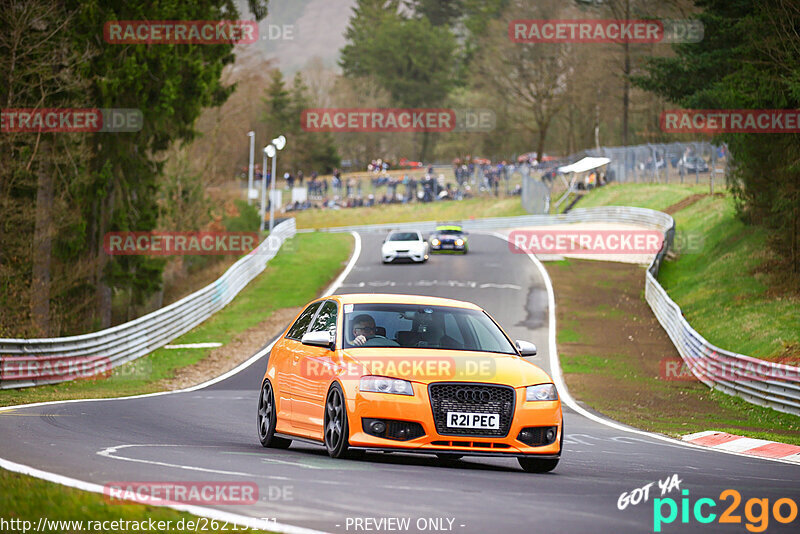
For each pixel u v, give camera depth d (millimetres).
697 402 55844
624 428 43312
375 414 22625
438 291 102500
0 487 15625
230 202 167500
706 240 119812
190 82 98062
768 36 83625
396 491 18109
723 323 77938
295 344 27500
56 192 91375
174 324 82875
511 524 15305
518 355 25250
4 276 84562
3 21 81312
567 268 121812
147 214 98000
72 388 56188
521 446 23031
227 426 35719
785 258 85375
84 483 16641
